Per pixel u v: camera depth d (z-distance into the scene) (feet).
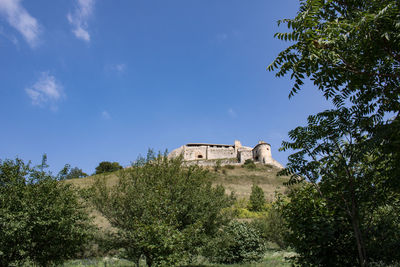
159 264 28.04
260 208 127.24
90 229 36.35
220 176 218.18
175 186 38.19
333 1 12.69
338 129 16.16
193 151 307.58
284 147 19.04
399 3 10.30
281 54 12.28
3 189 31.37
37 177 34.76
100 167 266.16
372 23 10.84
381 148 13.75
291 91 13.00
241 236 54.29
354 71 11.94
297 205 20.57
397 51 11.44
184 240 31.04
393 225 18.67
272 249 71.00
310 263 18.48
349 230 18.67
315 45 11.33
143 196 36.01
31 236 30.66
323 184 18.60
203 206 40.91
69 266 48.93
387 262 17.54
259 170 243.40
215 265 47.39
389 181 15.49
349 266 18.39
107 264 50.60
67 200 33.99
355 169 17.69
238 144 317.22
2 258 28.76
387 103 14.01
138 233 31.19
